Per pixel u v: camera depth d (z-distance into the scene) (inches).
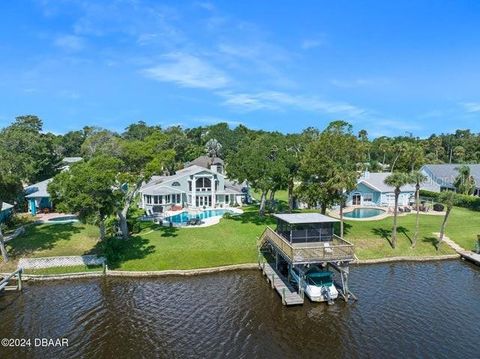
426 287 1321.4
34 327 1047.6
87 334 1007.6
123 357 900.0
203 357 895.7
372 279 1398.9
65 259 1476.4
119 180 1520.7
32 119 3602.4
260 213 2236.7
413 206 2682.1
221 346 943.0
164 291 1295.5
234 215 2337.6
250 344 952.3
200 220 2142.0
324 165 1625.2
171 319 1090.1
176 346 945.5
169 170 3895.2
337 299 1221.1
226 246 1670.8
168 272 1451.8
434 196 2928.2
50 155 3127.5
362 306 1167.6
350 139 1697.8
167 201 2630.4
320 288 1195.9
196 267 1493.6
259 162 1977.1
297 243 1332.4
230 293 1275.8
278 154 2034.9
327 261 1178.0
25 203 2425.0
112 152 2341.3
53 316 1114.1
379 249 1690.5
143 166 1708.9
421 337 981.2
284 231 1387.8
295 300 1174.3
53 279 1402.6
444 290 1293.1
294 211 2463.1
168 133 5073.8
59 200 1413.6
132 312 1136.8
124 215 1739.7
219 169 3511.3
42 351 927.0
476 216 2343.8
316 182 1710.1
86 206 1323.8
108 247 1520.7
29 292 1293.1
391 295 1250.6
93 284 1362.0
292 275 1316.4
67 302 1210.6
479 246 1667.1
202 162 3708.2
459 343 951.0
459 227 2031.3
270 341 966.4
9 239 1728.6
